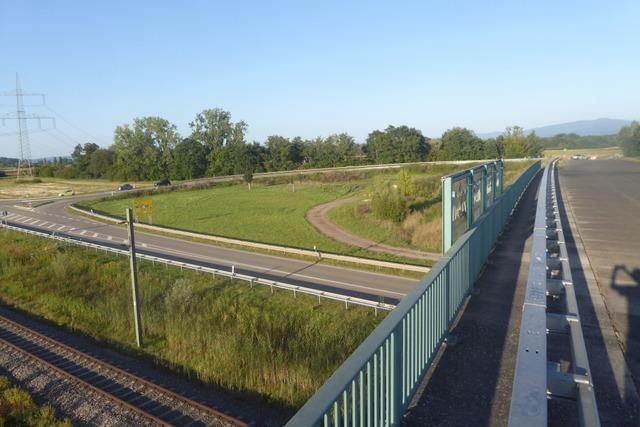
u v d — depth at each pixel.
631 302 7.88
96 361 13.38
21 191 69.12
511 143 93.38
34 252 27.44
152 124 97.50
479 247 7.62
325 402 2.28
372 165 89.88
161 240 31.89
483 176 9.48
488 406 3.75
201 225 37.84
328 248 28.27
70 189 72.25
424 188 45.62
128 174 93.12
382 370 3.04
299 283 20.69
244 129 105.50
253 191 62.94
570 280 4.82
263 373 12.62
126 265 23.80
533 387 2.39
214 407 11.28
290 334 15.02
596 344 6.00
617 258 11.21
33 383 12.09
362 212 38.25
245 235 33.19
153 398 11.34
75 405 10.98
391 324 3.24
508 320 5.56
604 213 19.31
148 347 15.23
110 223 39.97
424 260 24.75
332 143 99.31
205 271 22.08
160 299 18.78
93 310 18.38
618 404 4.37
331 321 15.63
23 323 17.59
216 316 16.61
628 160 72.62
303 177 74.88
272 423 10.72
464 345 4.89
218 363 13.38
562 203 22.95
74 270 23.34
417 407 3.76
